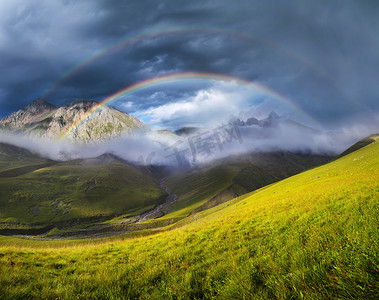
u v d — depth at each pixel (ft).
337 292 11.76
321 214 39.68
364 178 82.43
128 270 28.60
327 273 13.26
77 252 42.29
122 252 42.45
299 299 12.39
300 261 16.44
